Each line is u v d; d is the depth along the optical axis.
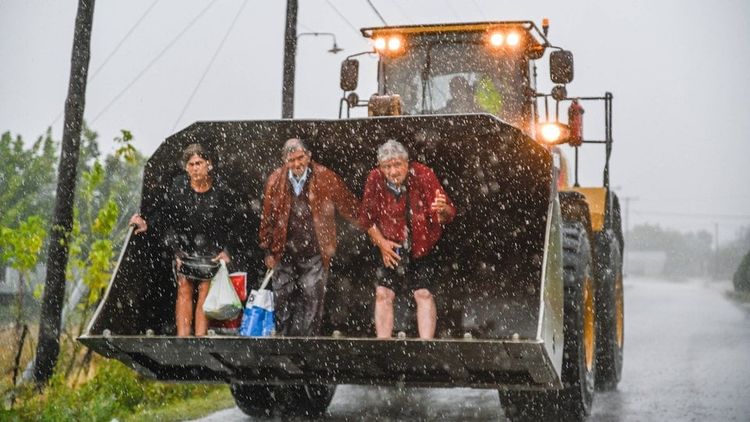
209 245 12.73
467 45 15.35
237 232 12.91
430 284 12.45
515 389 11.75
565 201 13.54
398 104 14.23
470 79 15.27
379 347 11.02
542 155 11.80
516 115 15.10
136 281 12.41
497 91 15.19
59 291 16.06
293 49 24.53
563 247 12.82
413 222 12.04
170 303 12.80
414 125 12.01
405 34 15.53
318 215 12.49
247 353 11.52
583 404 12.80
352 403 15.41
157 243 12.71
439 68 15.36
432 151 12.24
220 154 12.82
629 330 28.72
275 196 12.50
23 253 15.94
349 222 12.67
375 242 12.13
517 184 12.04
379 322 12.04
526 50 15.16
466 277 12.46
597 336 15.70
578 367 12.52
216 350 11.54
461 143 12.08
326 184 12.46
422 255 12.02
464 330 12.43
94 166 16.81
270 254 12.55
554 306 11.28
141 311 12.52
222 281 12.18
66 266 16.17
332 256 12.57
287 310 12.49
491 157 12.04
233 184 12.91
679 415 13.84
